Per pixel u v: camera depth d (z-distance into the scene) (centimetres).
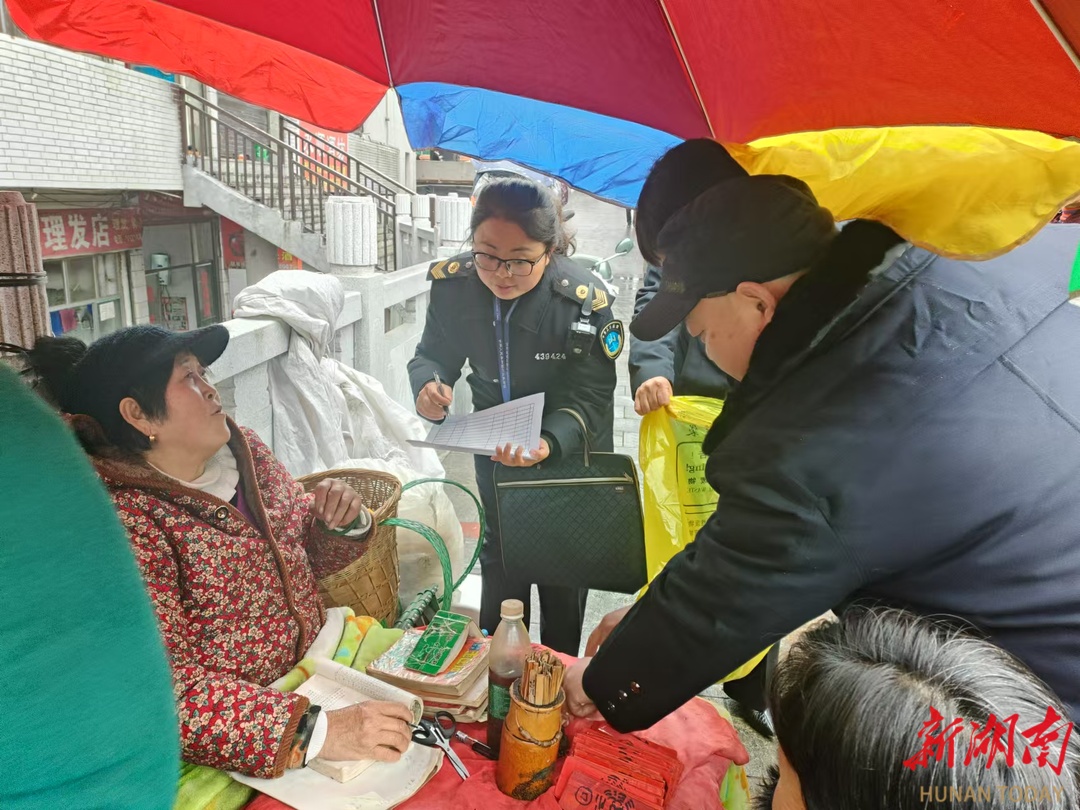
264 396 327
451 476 510
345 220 496
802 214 108
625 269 902
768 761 225
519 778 130
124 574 53
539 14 140
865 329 102
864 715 62
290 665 166
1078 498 94
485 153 210
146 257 895
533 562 201
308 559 190
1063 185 99
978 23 85
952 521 95
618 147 207
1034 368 100
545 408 225
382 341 521
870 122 113
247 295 326
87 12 167
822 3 97
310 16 158
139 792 51
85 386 137
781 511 99
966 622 91
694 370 228
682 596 113
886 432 96
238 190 929
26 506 47
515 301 213
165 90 822
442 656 159
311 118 199
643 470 190
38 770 46
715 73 129
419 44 158
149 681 53
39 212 685
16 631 46
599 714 150
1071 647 91
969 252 100
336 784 133
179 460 149
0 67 579
